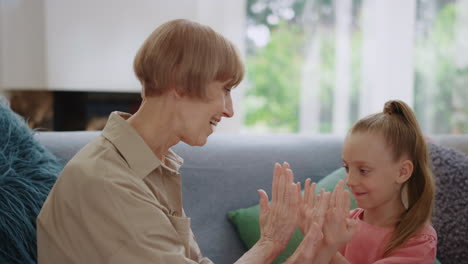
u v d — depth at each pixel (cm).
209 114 104
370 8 362
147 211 93
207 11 351
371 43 362
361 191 131
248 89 373
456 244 154
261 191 115
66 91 348
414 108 365
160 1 342
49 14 316
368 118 136
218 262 154
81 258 92
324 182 170
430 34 363
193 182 163
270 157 178
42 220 97
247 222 159
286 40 371
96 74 331
